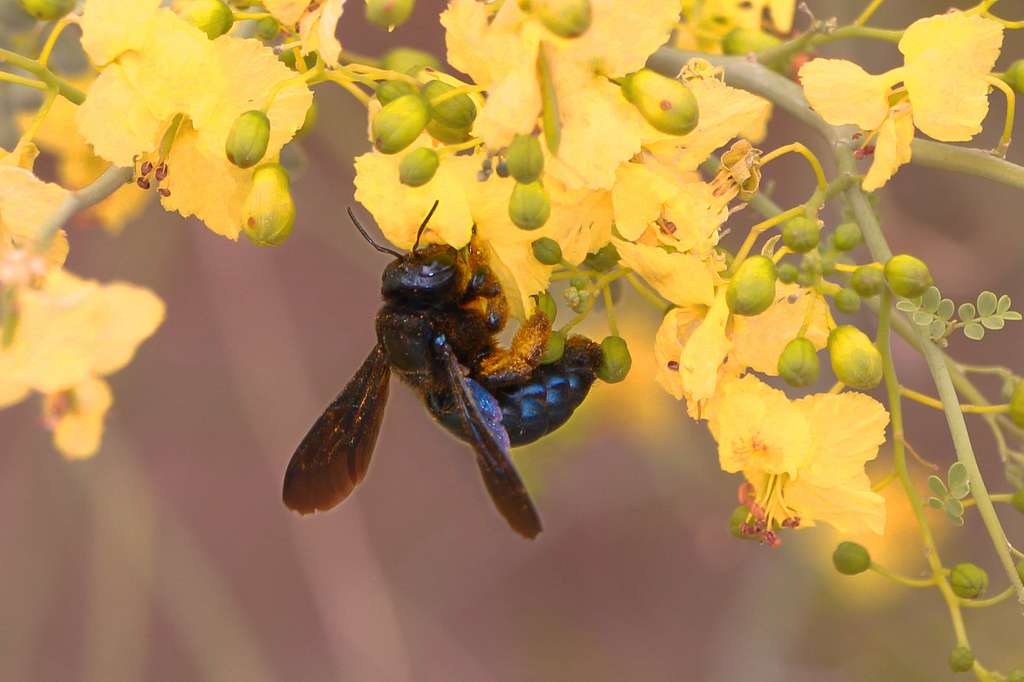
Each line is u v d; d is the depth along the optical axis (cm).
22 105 40
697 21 41
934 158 37
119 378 54
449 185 36
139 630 49
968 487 37
